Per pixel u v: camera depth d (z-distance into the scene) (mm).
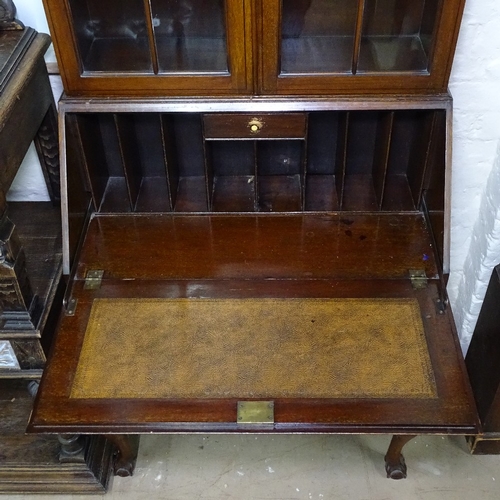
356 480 1703
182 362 1293
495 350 1576
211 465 1743
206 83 1302
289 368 1277
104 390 1258
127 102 1330
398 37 1350
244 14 1196
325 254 1471
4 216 1225
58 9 1209
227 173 1640
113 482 1706
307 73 1285
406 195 1576
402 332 1331
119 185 1632
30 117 1382
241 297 1398
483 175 1699
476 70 1491
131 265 1467
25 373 1455
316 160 1610
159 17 1296
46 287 1463
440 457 1756
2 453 1618
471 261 1841
